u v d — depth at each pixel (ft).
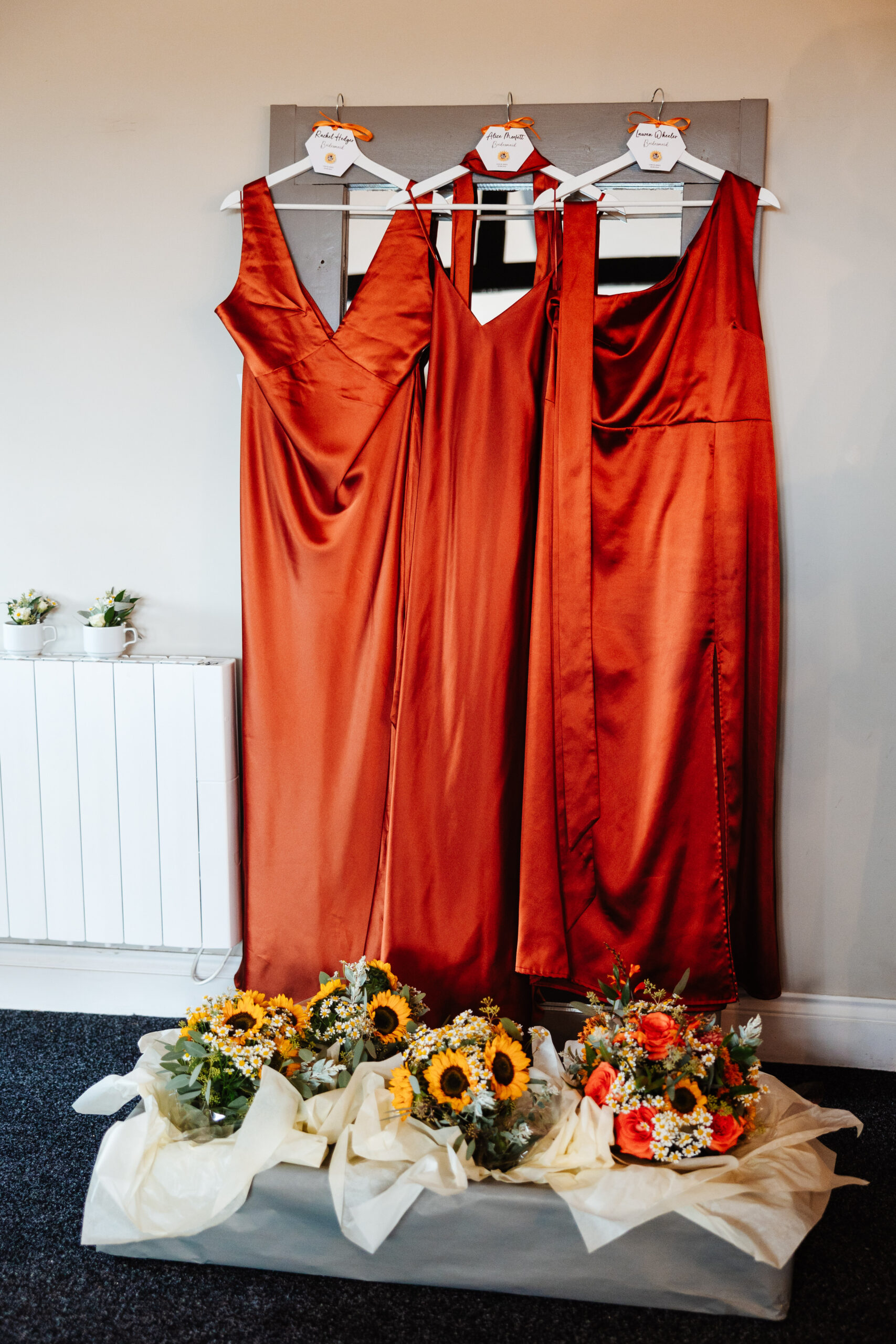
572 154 6.77
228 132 7.06
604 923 6.89
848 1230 5.37
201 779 7.00
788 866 7.18
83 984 7.65
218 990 7.54
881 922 7.14
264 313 6.77
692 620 6.61
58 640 7.58
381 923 6.91
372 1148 4.83
